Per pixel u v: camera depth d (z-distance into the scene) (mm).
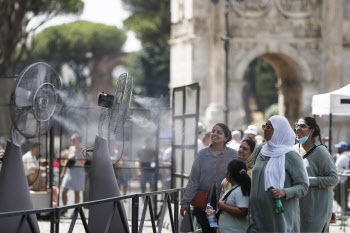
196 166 12594
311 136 11414
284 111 47906
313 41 45469
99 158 13031
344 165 23000
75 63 103625
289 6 45125
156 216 19375
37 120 12047
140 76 85875
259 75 85938
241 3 44156
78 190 22438
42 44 100375
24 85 11781
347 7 45500
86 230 10938
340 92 15633
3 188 11648
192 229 14547
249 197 10273
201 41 43500
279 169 9617
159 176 25750
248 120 80062
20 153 11867
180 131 18281
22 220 9727
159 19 74750
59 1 46125
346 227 19578
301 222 11250
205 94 43594
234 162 10633
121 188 27406
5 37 38531
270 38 44750
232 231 10602
